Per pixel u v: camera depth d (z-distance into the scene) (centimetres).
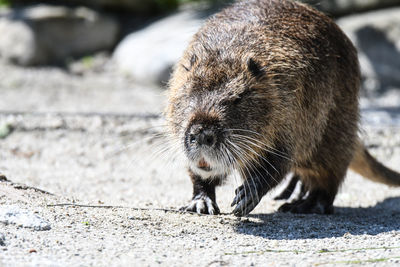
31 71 2686
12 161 1562
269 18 1134
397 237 945
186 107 1024
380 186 1513
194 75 1048
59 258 758
